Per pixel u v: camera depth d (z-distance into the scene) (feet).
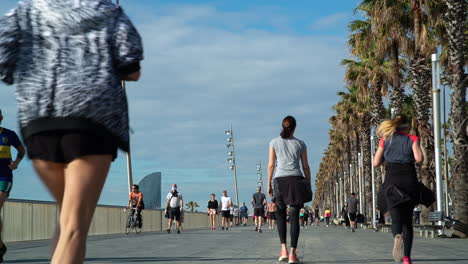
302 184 26.71
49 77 8.27
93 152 8.17
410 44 79.25
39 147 8.26
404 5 76.33
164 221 100.99
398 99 86.53
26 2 8.62
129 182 85.61
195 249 38.78
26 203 51.98
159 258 31.45
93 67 8.36
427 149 81.82
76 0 8.54
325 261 28.19
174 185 76.69
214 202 101.09
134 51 8.57
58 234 8.71
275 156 27.32
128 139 8.71
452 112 58.85
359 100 120.47
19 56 8.48
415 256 31.01
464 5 58.85
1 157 25.63
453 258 29.66
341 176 256.73
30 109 8.27
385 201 23.81
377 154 24.38
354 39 88.79
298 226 26.96
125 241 50.39
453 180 58.03
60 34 8.43
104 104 8.26
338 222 200.34
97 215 68.23
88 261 29.84
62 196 8.74
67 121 8.15
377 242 46.73
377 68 109.81
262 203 84.07
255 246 41.68
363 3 79.20
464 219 56.34
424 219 79.82
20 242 48.65
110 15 8.59
